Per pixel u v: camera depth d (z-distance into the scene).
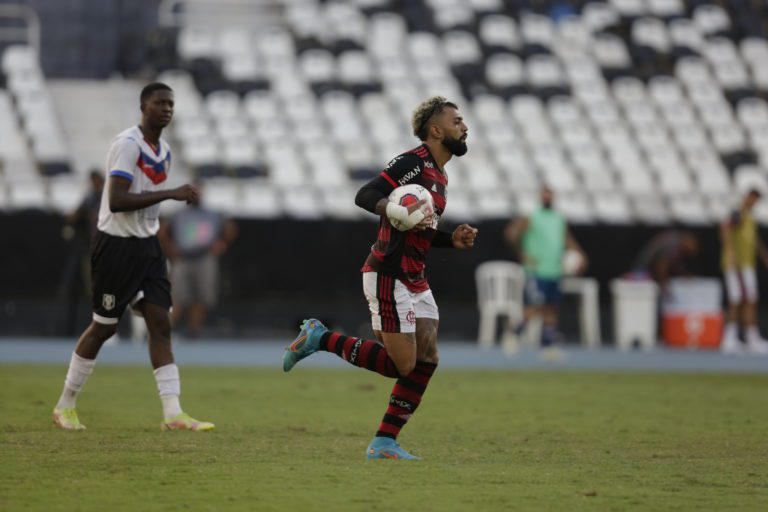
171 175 90.44
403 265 25.41
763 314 88.06
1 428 31.00
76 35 104.25
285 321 82.38
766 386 51.00
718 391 48.03
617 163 98.25
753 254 80.00
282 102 97.69
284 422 33.84
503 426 33.91
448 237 26.55
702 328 84.50
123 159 30.44
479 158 95.75
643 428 33.88
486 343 82.94
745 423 35.62
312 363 62.50
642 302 83.69
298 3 109.62
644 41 111.56
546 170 95.50
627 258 86.06
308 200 87.94
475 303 84.44
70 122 97.69
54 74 103.75
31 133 92.06
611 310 86.19
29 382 45.94
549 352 68.75
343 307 82.94
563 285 85.19
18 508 19.56
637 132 101.62
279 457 26.12
